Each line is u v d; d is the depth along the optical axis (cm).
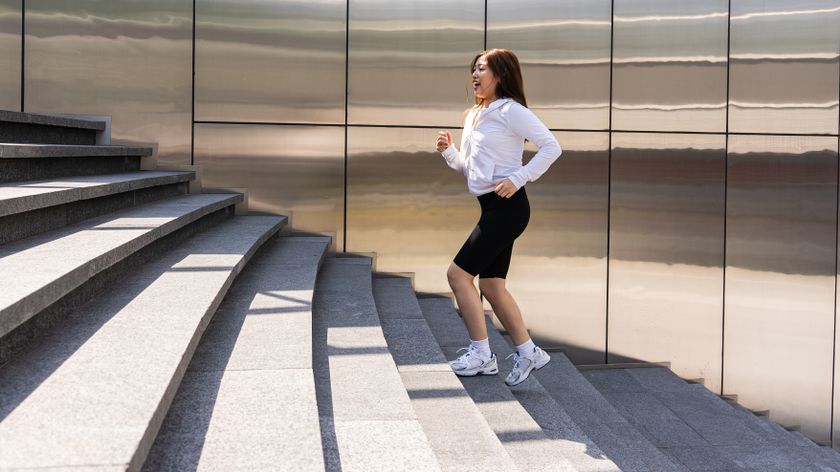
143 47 617
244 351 296
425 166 646
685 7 665
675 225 670
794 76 678
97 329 261
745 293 680
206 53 623
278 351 296
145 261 389
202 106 624
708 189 673
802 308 685
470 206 650
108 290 323
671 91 666
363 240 643
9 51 604
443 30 644
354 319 414
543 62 654
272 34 628
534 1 652
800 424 689
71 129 546
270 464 194
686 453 470
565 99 657
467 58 647
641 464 369
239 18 625
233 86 626
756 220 679
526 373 386
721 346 679
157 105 620
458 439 286
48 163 437
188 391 249
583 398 485
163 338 250
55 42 608
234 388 253
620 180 664
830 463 482
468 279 378
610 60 659
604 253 663
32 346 240
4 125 440
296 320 345
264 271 466
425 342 423
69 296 282
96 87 614
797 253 684
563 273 659
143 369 218
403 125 643
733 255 678
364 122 640
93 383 206
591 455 313
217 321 343
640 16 661
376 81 639
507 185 347
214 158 627
